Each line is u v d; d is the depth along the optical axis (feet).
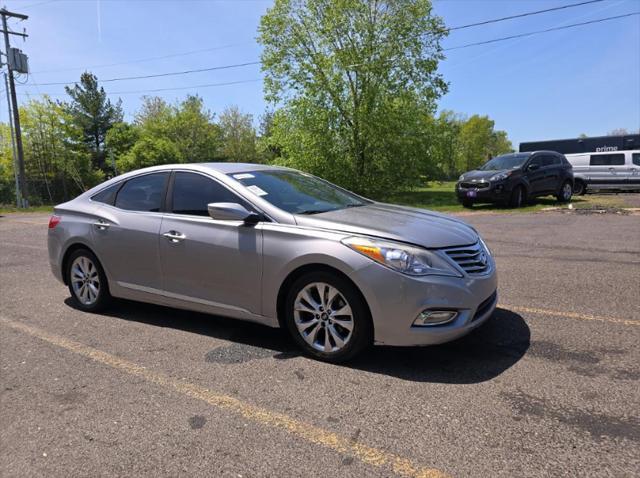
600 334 13.43
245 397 10.58
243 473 8.01
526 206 50.75
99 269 16.72
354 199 16.24
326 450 8.57
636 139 83.51
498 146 302.45
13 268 25.81
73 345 13.96
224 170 14.92
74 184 142.82
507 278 19.97
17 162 102.58
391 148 90.89
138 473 8.10
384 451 8.46
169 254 14.60
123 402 10.51
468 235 12.86
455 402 10.05
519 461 8.02
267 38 90.84
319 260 11.90
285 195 14.33
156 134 184.44
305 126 90.27
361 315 11.63
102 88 188.75
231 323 15.61
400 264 11.23
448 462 8.09
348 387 10.89
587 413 9.43
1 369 12.38
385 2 87.20
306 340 12.55
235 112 210.18
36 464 8.44
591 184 72.18
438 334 11.21
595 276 19.84
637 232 30.96
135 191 16.25
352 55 86.43
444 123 108.58
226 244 13.42
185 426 9.48
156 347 13.65
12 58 91.76
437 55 89.76
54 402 10.60
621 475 7.60
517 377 11.05
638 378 10.78
